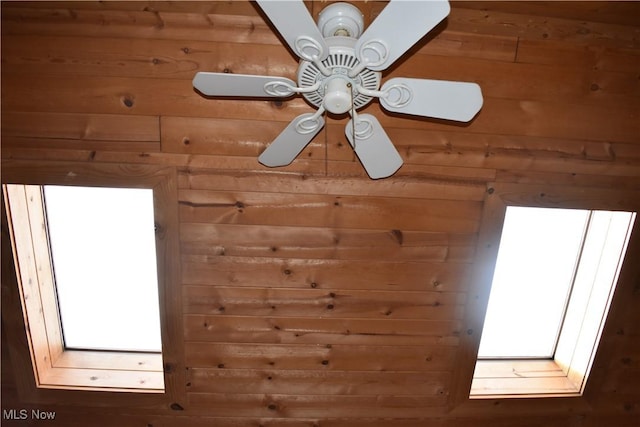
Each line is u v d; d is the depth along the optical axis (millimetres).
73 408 2219
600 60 1756
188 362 2139
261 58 1671
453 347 2184
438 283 2057
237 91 1249
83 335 2377
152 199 1925
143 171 1797
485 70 1737
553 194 1922
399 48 1075
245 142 1794
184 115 1746
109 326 2367
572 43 1728
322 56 1104
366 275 2029
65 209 2113
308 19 1015
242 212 1892
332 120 1780
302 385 2232
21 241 1943
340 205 1907
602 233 2176
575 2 1581
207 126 1764
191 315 2049
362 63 1108
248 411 2271
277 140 1417
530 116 1813
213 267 1973
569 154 1873
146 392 2193
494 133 1834
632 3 1579
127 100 1715
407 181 1882
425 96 1207
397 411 2312
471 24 1669
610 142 1867
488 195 1911
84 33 1633
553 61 1745
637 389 2344
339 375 2223
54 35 1631
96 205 2113
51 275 2189
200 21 1634
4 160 1745
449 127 1819
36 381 2143
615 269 2109
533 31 1698
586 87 1786
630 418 2404
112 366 2320
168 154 1791
